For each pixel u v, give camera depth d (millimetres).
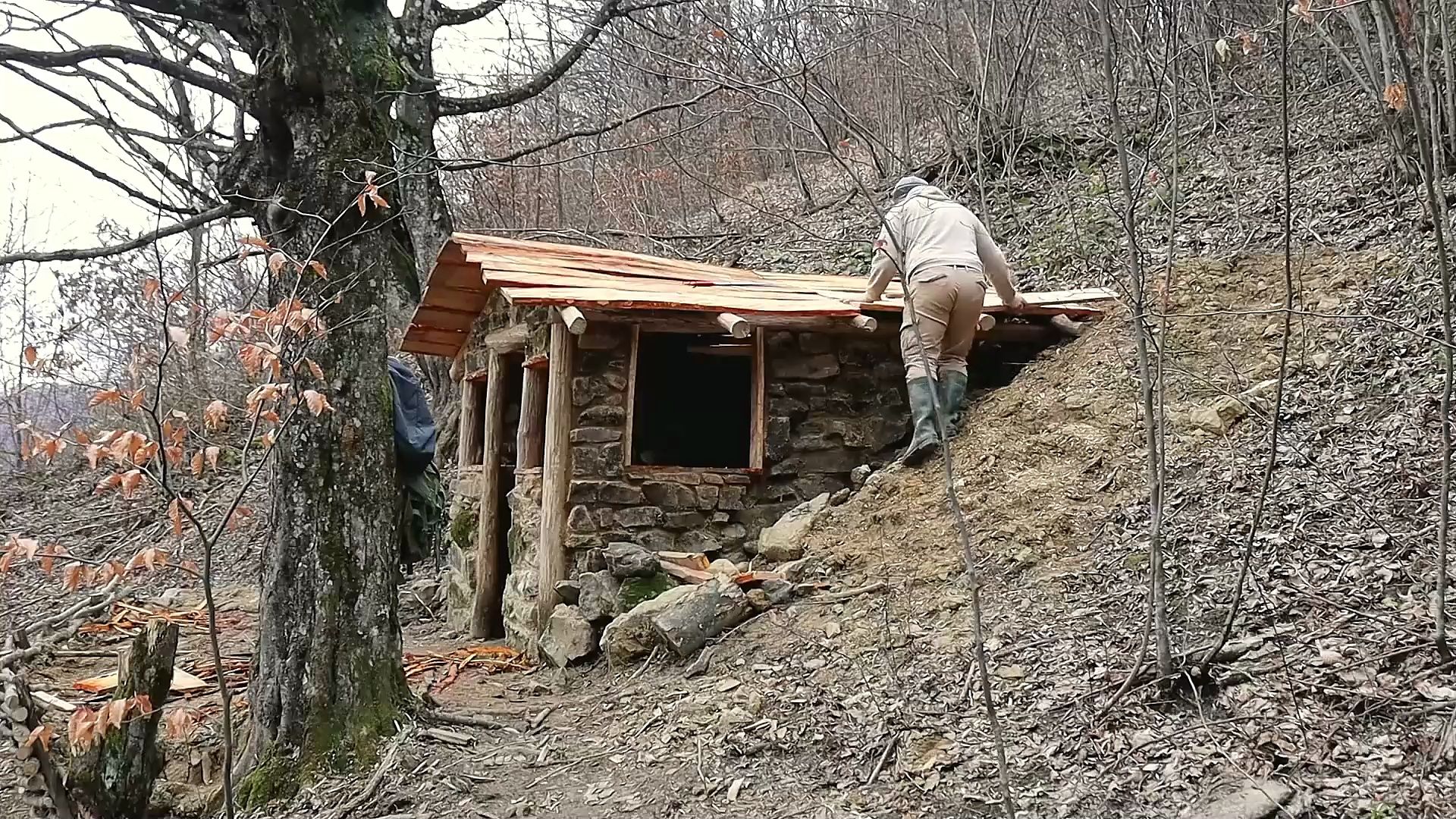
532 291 6418
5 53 4668
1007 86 12078
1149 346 6531
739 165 16516
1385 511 4539
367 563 4832
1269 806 3027
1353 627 3838
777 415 7039
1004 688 4133
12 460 15328
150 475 2955
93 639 8008
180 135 7215
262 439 3404
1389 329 5945
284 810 4391
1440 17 7406
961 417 7062
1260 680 3658
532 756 4699
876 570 5727
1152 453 3797
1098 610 4527
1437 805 2855
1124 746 3535
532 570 7055
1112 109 3746
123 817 3912
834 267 11844
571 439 6668
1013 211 11070
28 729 3480
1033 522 5484
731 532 6805
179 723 3109
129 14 5211
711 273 8680
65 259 5645
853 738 4121
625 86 15406
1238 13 10734
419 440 7574
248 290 12430
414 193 10734
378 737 4719
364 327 4855
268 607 4777
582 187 16922
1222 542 4703
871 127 12562
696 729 4582
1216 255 7898
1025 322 7543
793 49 8641
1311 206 8039
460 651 7293
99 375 11039
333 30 4863
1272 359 6238
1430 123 7211
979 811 3416
